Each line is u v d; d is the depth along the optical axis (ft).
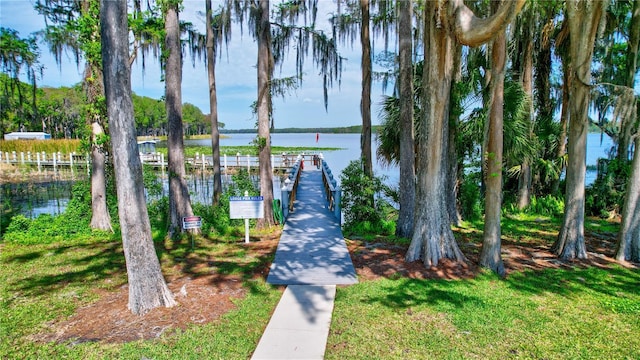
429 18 21.83
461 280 20.77
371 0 38.34
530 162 40.37
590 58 24.45
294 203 44.21
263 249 27.78
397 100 35.99
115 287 20.24
